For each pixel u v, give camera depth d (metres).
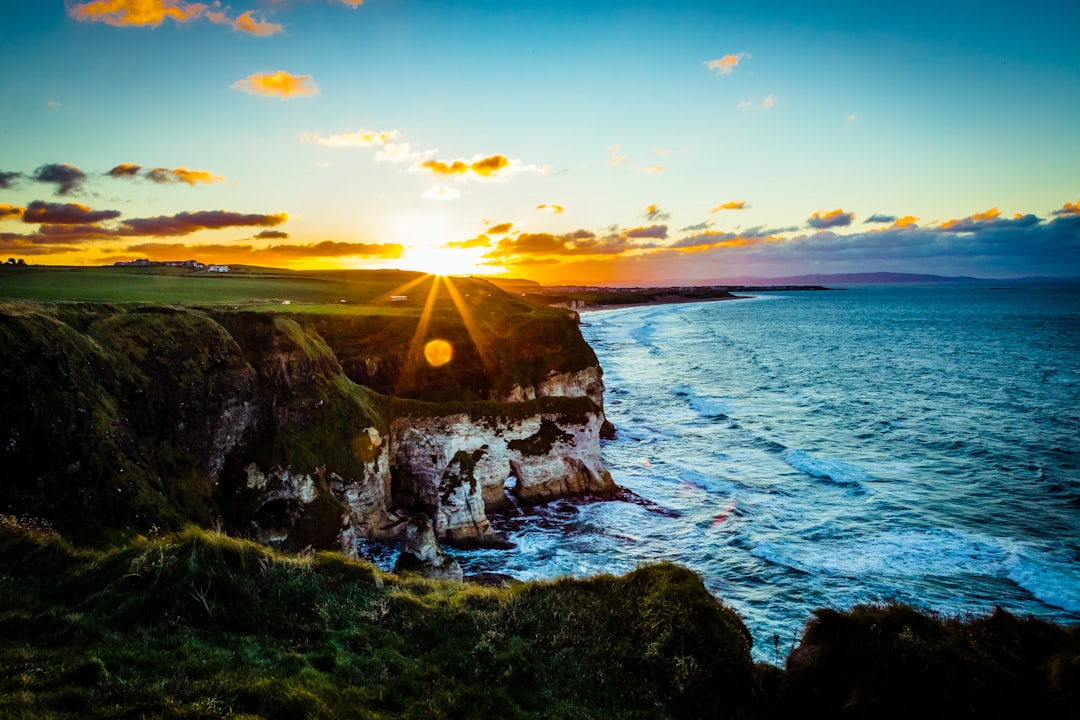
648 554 31.25
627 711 11.12
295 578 13.54
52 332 22.39
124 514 20.77
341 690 9.93
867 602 26.20
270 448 28.23
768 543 31.97
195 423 26.30
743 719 11.34
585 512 36.69
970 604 25.92
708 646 12.59
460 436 36.09
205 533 13.98
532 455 37.88
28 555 12.80
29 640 9.77
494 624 13.35
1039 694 11.00
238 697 8.98
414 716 9.71
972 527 33.75
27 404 19.59
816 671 11.98
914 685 11.09
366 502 31.14
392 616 13.11
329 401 32.03
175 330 28.05
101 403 22.61
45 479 19.23
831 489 40.12
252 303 52.66
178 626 11.15
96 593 11.71
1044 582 27.50
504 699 10.73
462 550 31.84
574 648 12.76
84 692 8.36
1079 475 41.88
